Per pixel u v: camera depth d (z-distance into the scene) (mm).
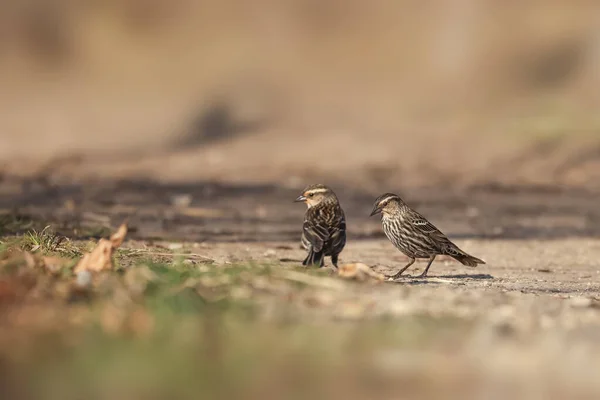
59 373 6309
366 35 45500
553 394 6070
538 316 7938
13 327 7086
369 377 6359
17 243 10711
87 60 49031
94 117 39062
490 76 38094
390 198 10977
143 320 7109
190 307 7555
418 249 10859
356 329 7344
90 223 14234
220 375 6328
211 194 20297
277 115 35000
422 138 30719
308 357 6699
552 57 37375
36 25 50062
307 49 45500
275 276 8719
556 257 13445
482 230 16266
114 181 21875
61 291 7848
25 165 25219
